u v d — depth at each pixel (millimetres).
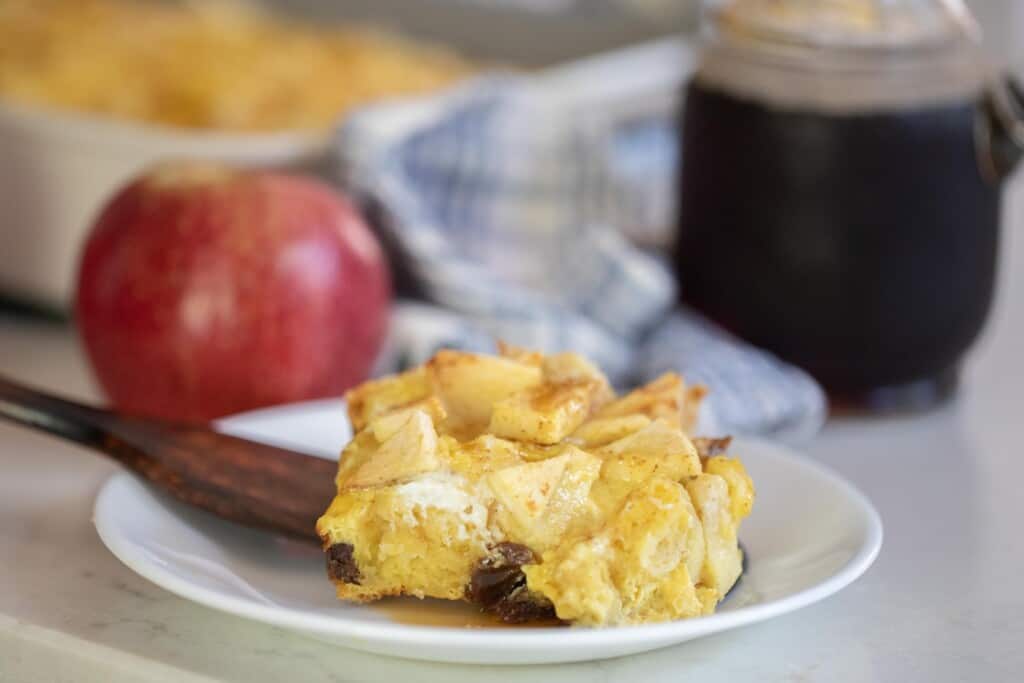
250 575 515
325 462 539
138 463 533
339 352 627
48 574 530
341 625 467
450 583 495
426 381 523
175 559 507
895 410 646
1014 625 521
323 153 695
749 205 622
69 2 888
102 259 614
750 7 626
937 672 499
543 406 503
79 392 651
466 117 715
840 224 612
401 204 678
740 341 647
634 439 498
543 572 484
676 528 484
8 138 688
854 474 604
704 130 633
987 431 638
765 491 543
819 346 627
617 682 489
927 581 540
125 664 494
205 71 784
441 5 917
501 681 488
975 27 628
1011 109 613
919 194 611
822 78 609
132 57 801
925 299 619
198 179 624
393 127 696
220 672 490
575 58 894
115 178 685
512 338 663
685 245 647
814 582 500
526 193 726
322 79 797
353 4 934
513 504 486
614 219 743
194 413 621
